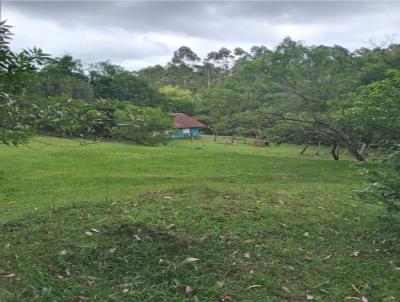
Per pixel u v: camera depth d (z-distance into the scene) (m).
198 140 35.69
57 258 4.42
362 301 3.70
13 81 3.15
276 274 4.22
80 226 5.49
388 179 4.66
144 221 5.66
